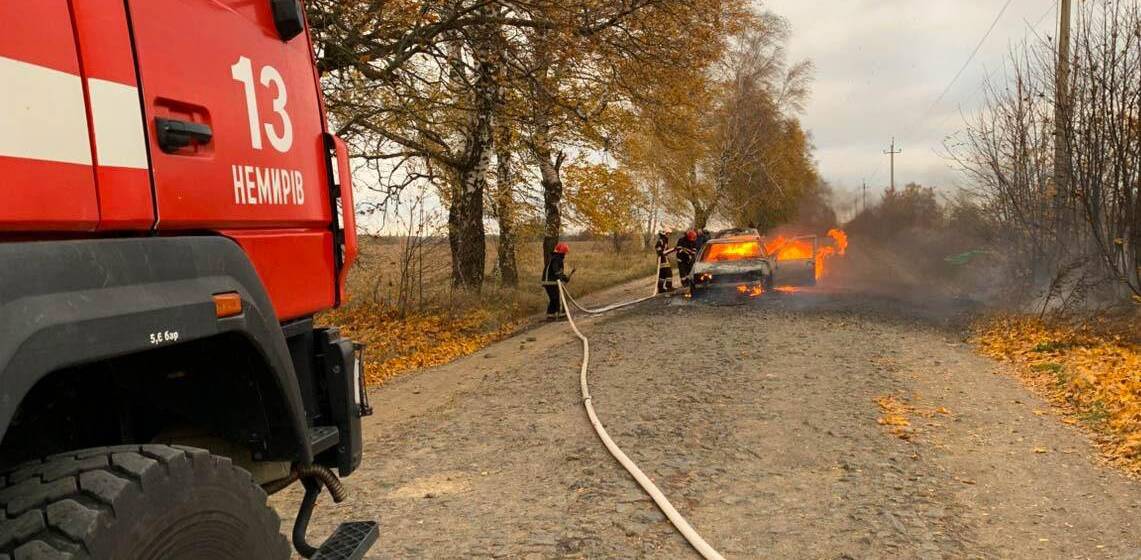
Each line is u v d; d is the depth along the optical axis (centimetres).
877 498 573
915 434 744
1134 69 1325
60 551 170
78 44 211
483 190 2156
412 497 611
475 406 948
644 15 1677
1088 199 1381
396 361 1424
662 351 1260
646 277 3834
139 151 231
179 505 203
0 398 166
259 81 303
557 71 1734
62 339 185
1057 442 715
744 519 539
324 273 349
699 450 706
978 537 501
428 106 1557
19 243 185
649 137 2434
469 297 2006
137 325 209
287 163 319
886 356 1174
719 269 2045
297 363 350
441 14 1498
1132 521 523
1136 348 1120
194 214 254
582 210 2517
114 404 275
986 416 813
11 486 189
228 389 287
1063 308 1358
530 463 689
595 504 573
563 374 1117
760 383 986
